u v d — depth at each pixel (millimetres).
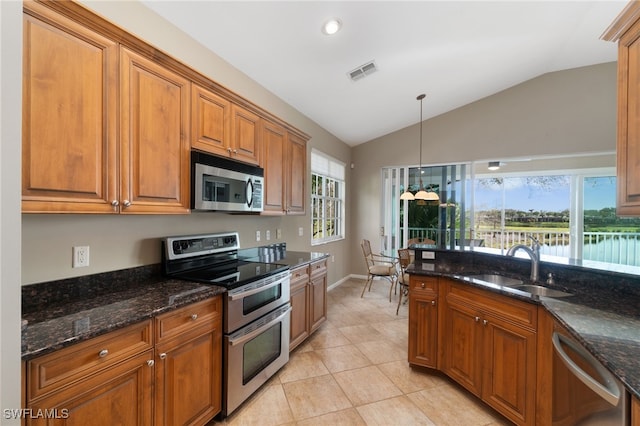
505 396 1710
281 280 2246
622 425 885
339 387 2135
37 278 1350
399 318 3547
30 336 1029
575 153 4223
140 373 1274
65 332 1067
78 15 1217
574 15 2842
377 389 2113
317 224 4652
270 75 2902
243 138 2285
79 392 1056
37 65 1100
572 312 1371
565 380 1311
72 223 1480
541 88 4398
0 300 775
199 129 1867
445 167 5223
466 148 4887
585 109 4164
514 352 1662
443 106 4746
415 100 4301
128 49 1431
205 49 2334
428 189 5352
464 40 2945
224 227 2555
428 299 2281
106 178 1342
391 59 3012
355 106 4043
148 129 1541
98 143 1309
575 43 3473
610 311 1390
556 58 3898
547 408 1483
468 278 2037
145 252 1859
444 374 2301
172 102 1682
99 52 1308
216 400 1715
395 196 5594
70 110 1203
